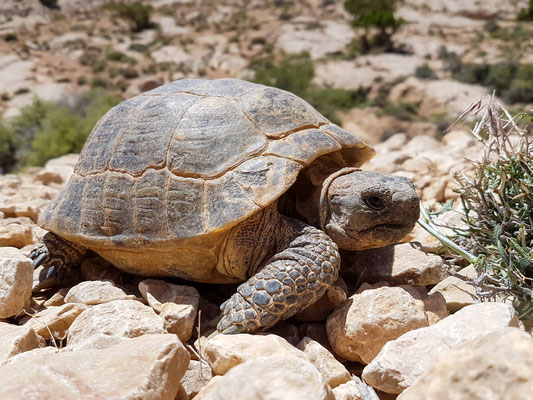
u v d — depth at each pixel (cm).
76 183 23
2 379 13
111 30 359
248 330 18
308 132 21
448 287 22
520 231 19
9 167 130
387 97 223
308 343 18
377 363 16
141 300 21
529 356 12
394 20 287
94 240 21
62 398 13
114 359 15
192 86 23
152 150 21
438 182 36
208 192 20
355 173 21
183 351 15
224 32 352
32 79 250
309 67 244
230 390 12
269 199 19
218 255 20
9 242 29
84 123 127
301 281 18
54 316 20
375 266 22
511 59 242
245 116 21
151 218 20
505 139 20
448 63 253
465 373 12
